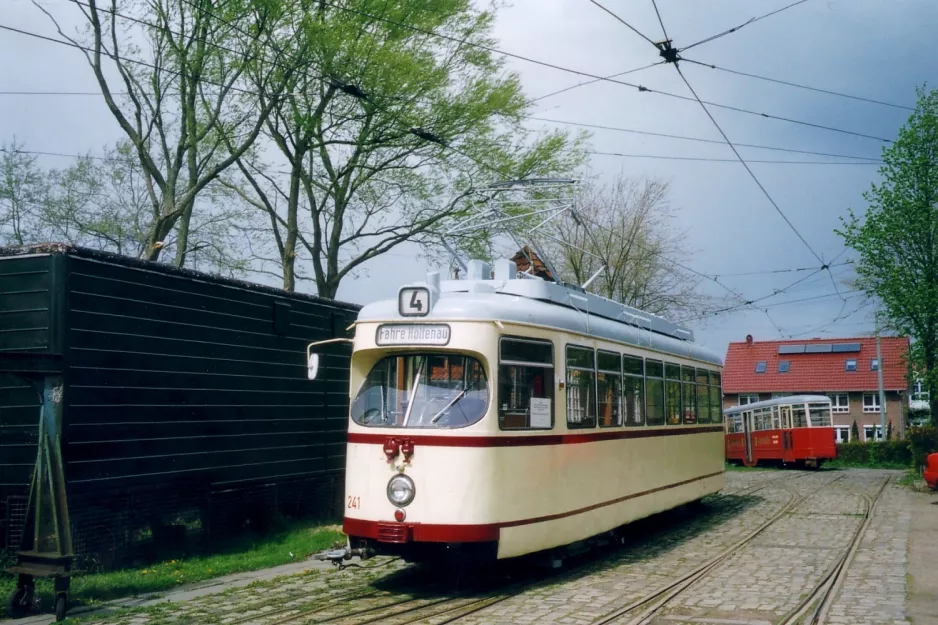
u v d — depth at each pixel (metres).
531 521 9.45
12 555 9.55
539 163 20.58
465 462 8.91
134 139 17.23
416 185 21.16
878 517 16.55
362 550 9.28
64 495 8.24
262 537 12.58
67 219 24.72
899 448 40.69
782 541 13.36
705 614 8.22
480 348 9.18
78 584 9.09
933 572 10.31
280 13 16.67
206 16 16.61
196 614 8.13
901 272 27.95
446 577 10.14
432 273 10.22
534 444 9.64
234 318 12.35
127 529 10.37
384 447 9.17
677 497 14.52
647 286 36.06
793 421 37.41
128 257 10.38
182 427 11.20
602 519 11.16
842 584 9.63
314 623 7.67
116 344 10.20
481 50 19.67
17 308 9.66
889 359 59.12
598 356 11.49
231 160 17.30
